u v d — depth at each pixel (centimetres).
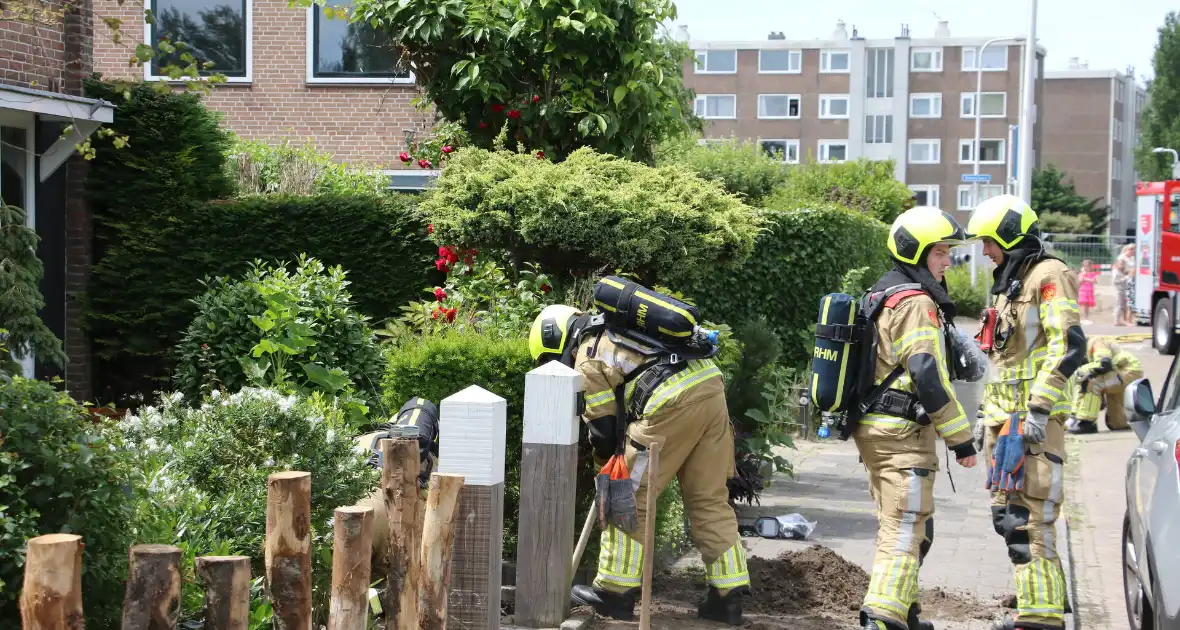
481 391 518
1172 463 512
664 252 772
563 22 1013
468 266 883
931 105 7562
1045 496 582
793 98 7669
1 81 976
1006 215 594
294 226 1047
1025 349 589
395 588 416
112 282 1059
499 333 730
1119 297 3144
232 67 1571
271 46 1567
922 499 543
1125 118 10200
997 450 588
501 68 1066
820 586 671
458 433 509
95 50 1540
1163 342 2359
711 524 598
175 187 1059
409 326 916
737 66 7700
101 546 360
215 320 823
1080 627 666
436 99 1100
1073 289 575
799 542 810
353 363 820
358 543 358
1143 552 554
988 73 7488
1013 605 661
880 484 554
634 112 1085
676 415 572
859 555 773
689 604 638
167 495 455
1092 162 9725
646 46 1084
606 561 593
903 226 556
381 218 1040
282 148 1425
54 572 279
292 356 807
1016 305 591
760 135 7706
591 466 659
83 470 348
